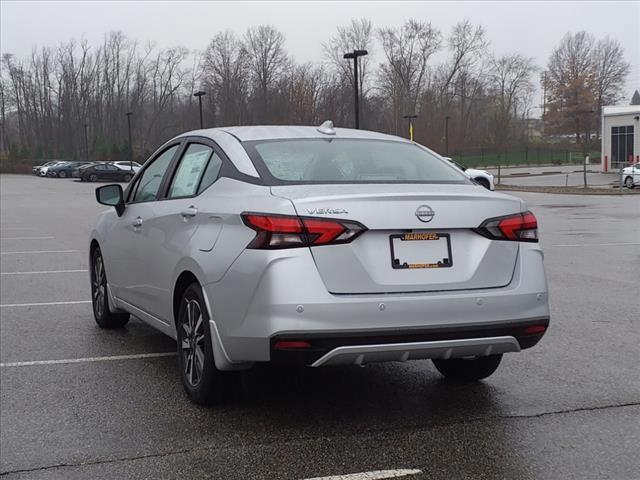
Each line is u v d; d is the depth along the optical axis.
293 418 4.46
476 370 5.07
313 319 3.83
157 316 5.31
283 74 95.62
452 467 3.75
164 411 4.61
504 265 4.27
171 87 105.31
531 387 5.07
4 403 4.81
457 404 4.72
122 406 4.73
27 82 105.56
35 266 11.57
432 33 92.94
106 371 5.54
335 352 3.86
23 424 4.43
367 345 3.89
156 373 5.48
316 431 4.25
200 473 3.69
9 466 3.81
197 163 5.10
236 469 3.73
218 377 4.46
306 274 3.87
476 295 4.09
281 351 3.87
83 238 16.25
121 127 104.44
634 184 38.09
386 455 3.90
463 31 95.62
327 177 4.47
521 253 4.35
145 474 3.69
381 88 92.56
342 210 3.96
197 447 4.02
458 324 4.04
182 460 3.85
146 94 105.38
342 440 4.11
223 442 4.09
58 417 4.54
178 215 4.89
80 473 3.71
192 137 5.42
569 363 5.66
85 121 104.50
